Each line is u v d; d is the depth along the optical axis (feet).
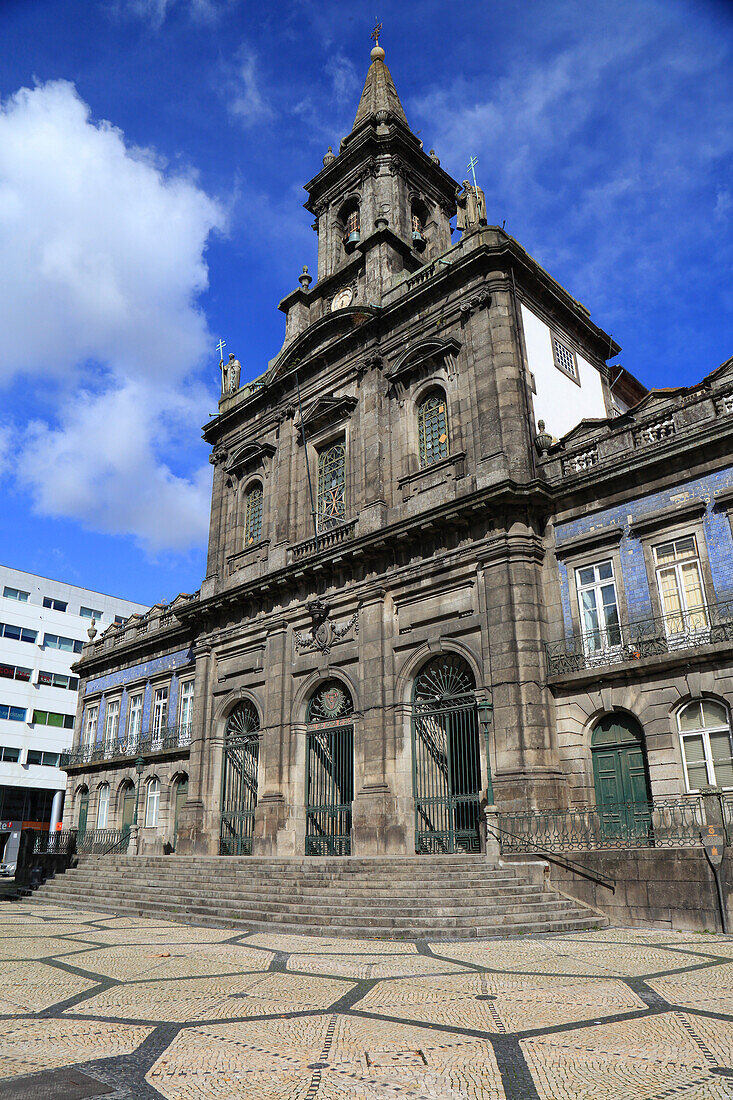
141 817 106.52
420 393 81.15
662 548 61.62
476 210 82.79
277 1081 18.47
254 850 80.84
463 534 71.31
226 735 93.76
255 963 35.04
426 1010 25.39
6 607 208.03
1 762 198.08
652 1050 20.56
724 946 38.22
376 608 75.97
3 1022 24.17
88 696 132.36
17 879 92.79
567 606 65.87
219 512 105.40
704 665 55.93
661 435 63.98
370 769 71.87
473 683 69.21
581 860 51.16
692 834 48.06
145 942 42.80
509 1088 17.87
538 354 80.28
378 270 91.91
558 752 62.69
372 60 120.57
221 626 96.84
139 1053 20.79
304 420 91.76
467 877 53.16
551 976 30.94
